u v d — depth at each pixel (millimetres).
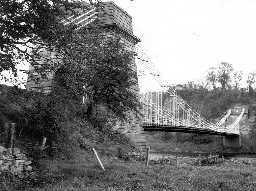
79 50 17688
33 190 12836
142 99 38500
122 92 27297
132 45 36719
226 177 17578
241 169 23047
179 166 24047
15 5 13609
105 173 16719
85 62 18672
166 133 91062
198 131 51125
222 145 80000
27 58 15367
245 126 91812
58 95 20859
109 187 13109
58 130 21719
